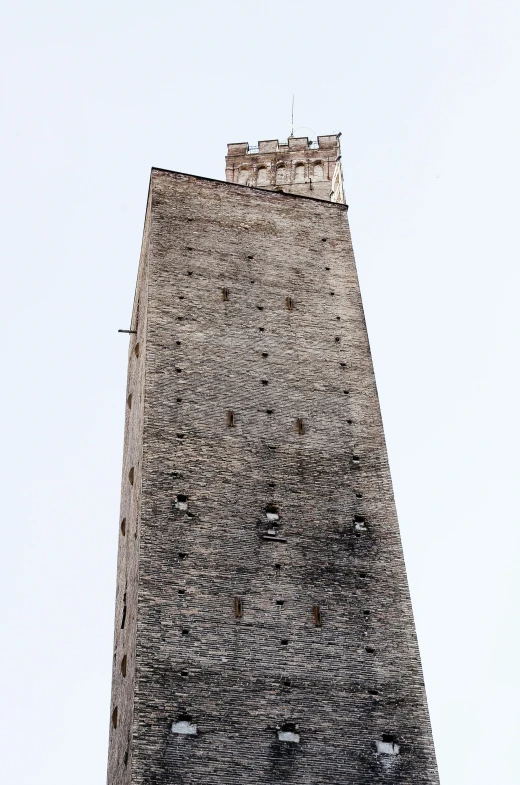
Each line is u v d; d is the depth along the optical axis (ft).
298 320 158.51
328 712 118.01
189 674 117.19
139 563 125.29
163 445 137.18
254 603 124.98
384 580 130.82
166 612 121.60
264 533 131.95
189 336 151.33
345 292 165.17
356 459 142.61
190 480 134.62
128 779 113.19
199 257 163.73
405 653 124.47
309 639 123.34
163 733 112.27
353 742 116.47
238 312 156.76
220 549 128.98
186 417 141.18
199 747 112.27
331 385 150.92
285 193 179.93
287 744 114.83
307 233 173.99
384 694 120.67
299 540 132.36
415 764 116.16
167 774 109.60
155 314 152.56
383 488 140.15
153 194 171.53
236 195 176.45
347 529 134.92
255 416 144.05
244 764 112.37
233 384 147.13
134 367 172.76
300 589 127.54
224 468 137.28
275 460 139.85
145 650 117.91
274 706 117.19
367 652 123.75
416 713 119.85
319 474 139.85
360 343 157.89
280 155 204.33
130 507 151.33
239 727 114.83
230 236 169.07
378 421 147.84
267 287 162.20
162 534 128.36
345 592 128.67
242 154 205.05
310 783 112.57
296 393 148.46
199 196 173.99
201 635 120.57
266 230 172.14
